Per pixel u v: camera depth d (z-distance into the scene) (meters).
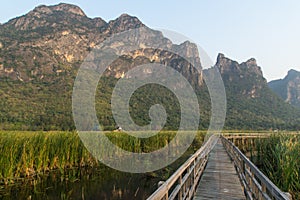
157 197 2.73
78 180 10.31
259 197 4.48
